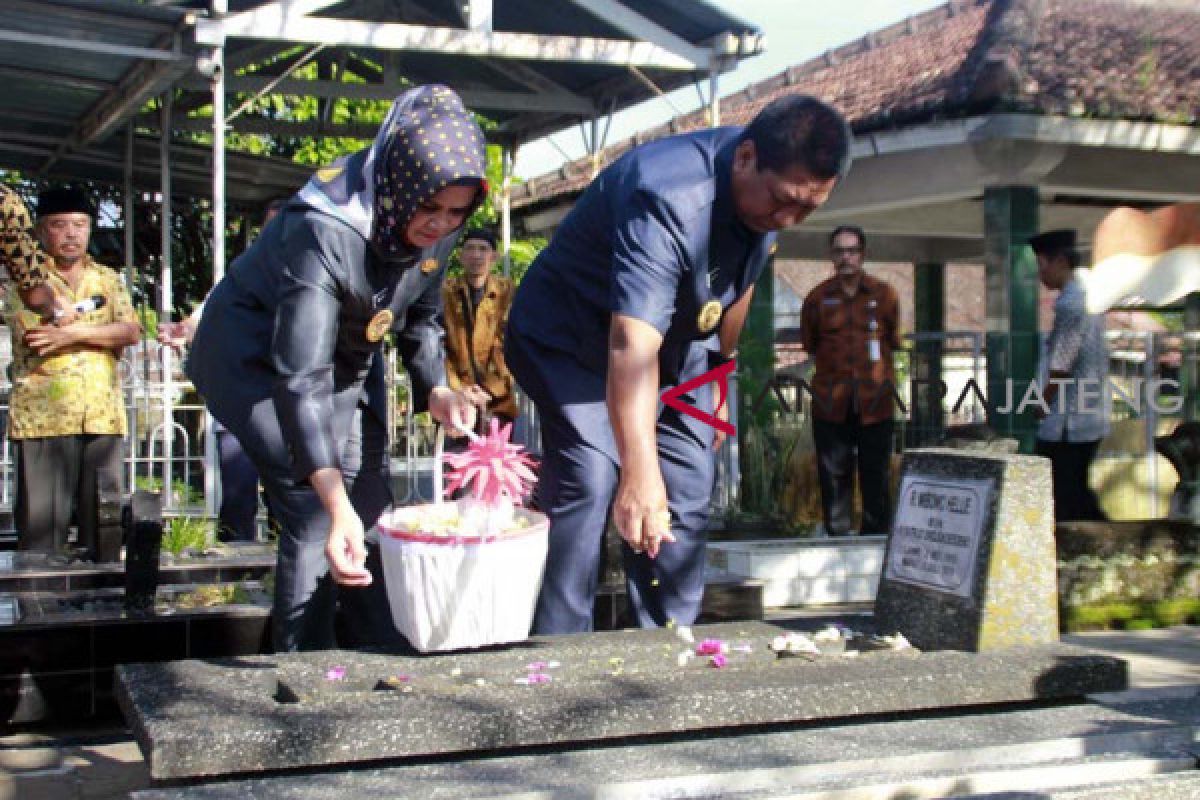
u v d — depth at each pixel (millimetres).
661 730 3002
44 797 3783
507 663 3512
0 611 4781
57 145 13844
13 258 5961
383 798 2582
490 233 8617
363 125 14289
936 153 8891
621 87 12812
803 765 2799
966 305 19969
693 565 4582
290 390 3684
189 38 9625
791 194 3648
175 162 14094
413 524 3693
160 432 10375
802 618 4156
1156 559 6473
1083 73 8453
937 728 3109
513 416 8742
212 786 2668
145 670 3449
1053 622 3619
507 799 2594
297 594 4207
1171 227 7270
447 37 10398
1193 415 7457
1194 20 9305
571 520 4316
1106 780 2848
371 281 3879
